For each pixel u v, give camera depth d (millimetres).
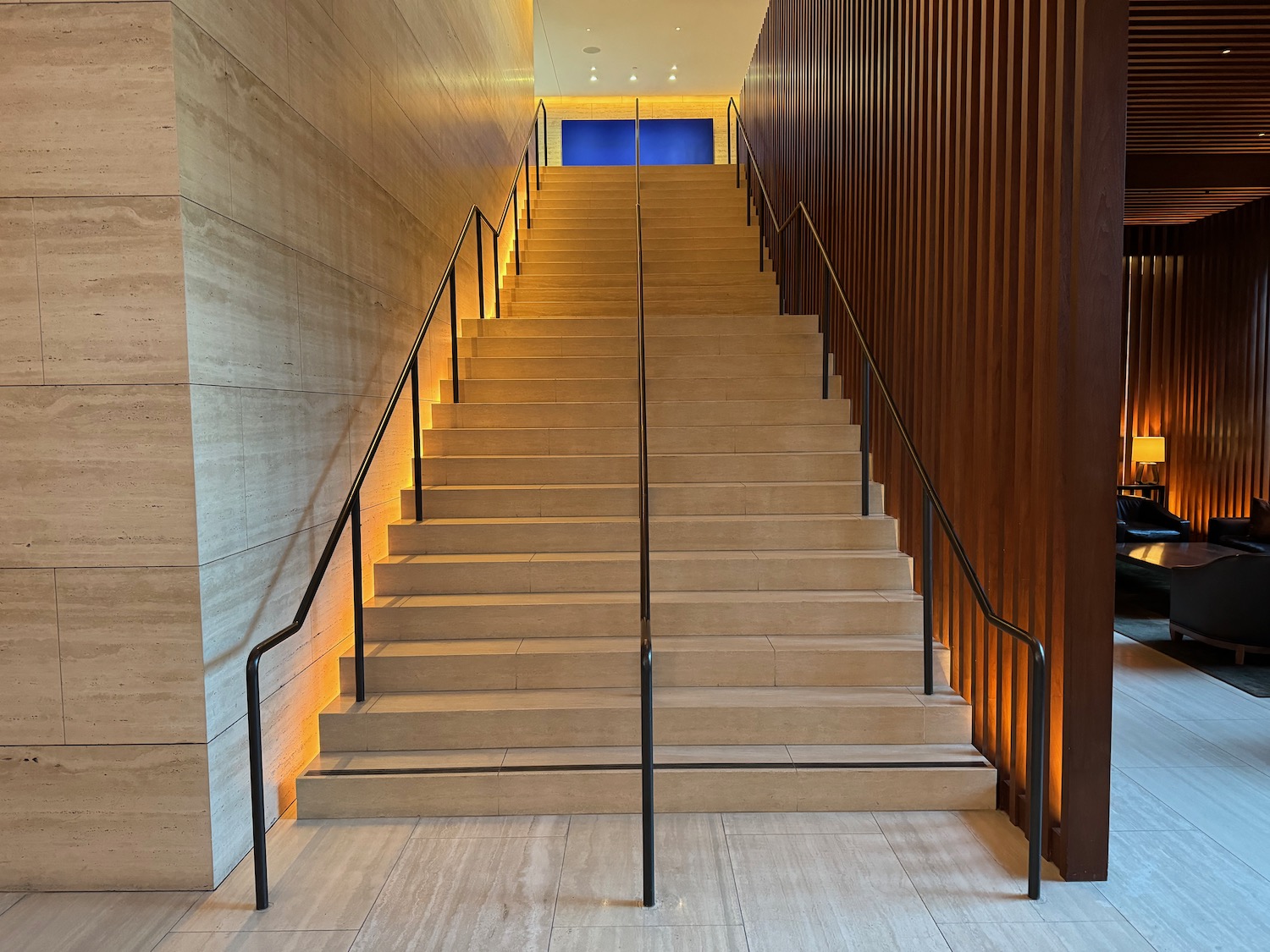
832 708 3213
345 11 3686
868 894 2498
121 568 2498
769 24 8555
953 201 3650
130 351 2445
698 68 11602
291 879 2598
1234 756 3703
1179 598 5570
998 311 3203
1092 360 2611
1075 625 2613
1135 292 10391
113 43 2379
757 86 9516
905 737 3225
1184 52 5668
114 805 2553
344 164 3660
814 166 6328
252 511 2828
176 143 2395
